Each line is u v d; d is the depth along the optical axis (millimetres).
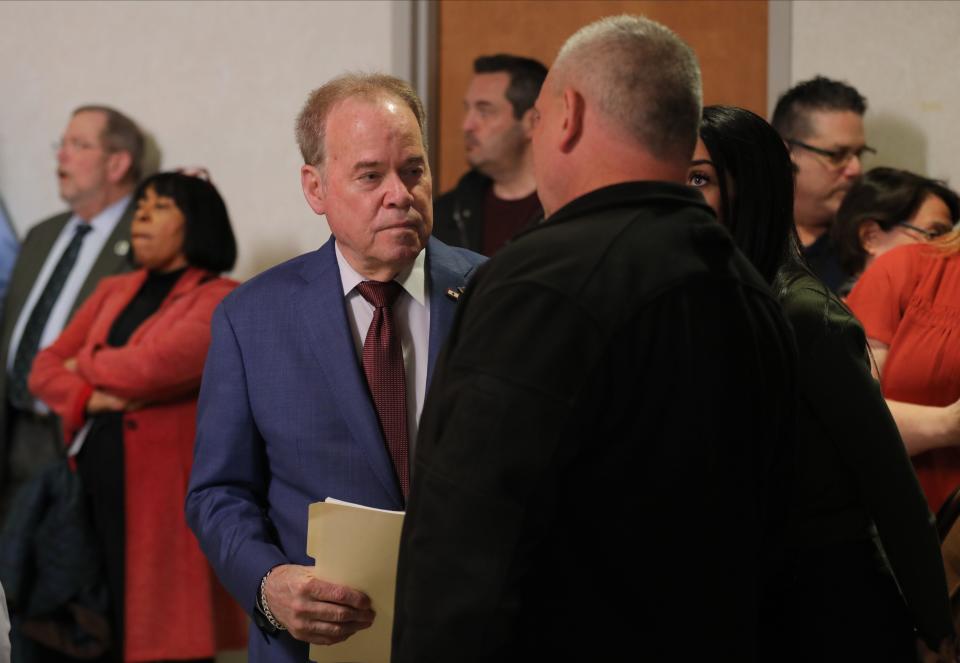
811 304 2846
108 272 6441
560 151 2461
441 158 6660
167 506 5598
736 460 2334
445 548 2197
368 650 2979
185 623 5555
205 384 3342
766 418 2404
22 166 7215
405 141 3148
